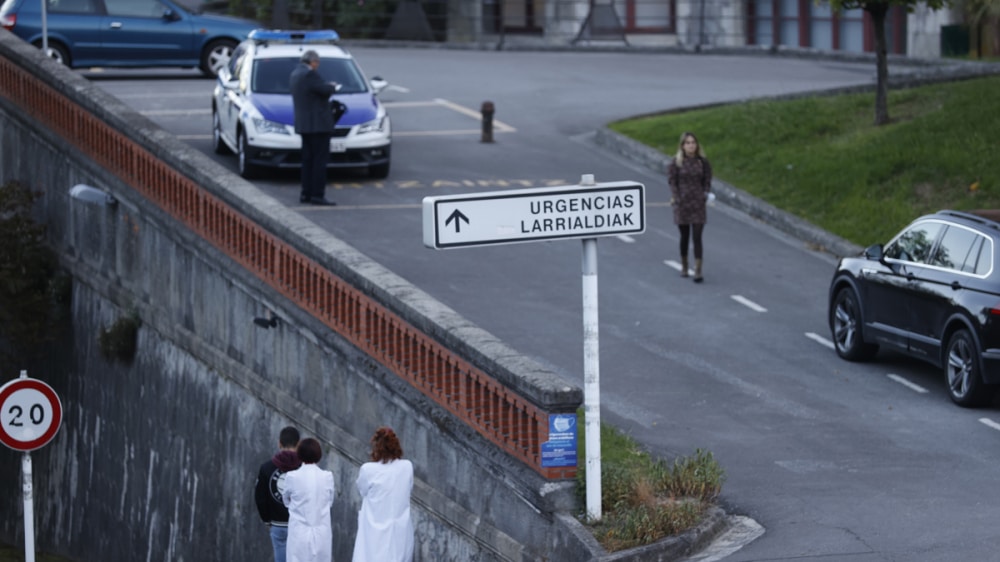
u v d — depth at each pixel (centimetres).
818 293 3322
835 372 2742
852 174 3972
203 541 3081
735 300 3244
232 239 2938
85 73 6100
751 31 7850
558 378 1914
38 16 5472
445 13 7906
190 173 3097
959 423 2406
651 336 2962
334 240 2616
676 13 7856
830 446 2283
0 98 4159
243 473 2916
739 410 2491
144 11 5644
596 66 6656
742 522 1925
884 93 4341
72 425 3756
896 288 2656
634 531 1803
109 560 3544
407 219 3775
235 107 4181
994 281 2428
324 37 4434
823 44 7612
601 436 2272
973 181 3731
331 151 4088
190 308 3152
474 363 2059
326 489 2019
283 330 2747
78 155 3688
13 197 3781
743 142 4472
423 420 2233
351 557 2464
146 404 3362
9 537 4069
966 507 1958
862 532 1856
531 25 7856
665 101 5541
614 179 4294
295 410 2680
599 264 3528
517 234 1805
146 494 3359
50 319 3759
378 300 2364
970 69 5062
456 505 2123
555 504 1870
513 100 5653
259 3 7419
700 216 3366
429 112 5388
